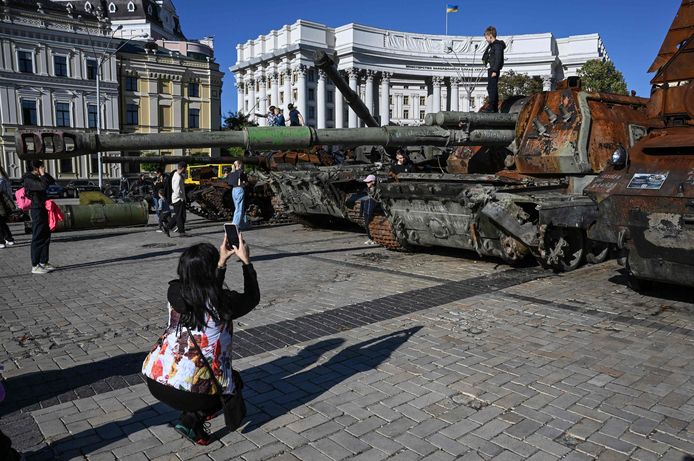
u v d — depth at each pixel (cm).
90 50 4734
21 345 571
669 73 752
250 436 379
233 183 1466
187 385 330
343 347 549
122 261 1073
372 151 1404
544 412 406
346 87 940
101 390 457
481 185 862
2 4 4347
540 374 475
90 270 978
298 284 834
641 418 396
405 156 1224
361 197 1227
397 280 849
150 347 562
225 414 349
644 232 648
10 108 4444
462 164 1127
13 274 946
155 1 8788
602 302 700
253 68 9094
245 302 357
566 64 7506
